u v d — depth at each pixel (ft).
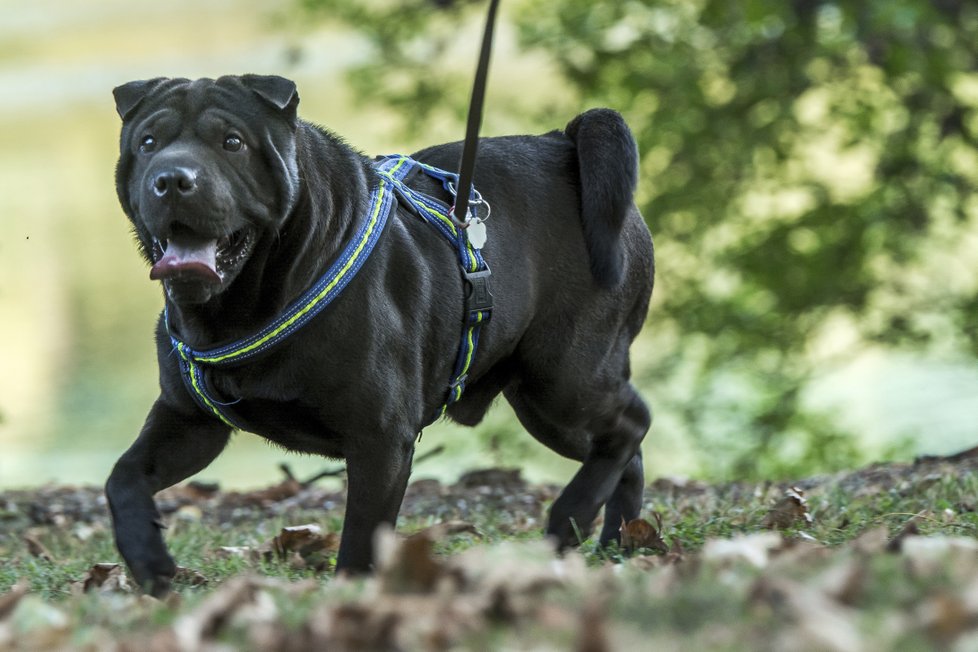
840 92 72.28
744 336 77.10
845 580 16.98
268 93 23.58
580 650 14.71
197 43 388.16
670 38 72.23
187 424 25.50
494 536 32.01
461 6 75.56
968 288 78.69
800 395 78.13
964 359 82.02
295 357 23.97
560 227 28.84
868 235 75.92
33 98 348.79
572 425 29.60
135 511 24.14
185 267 22.30
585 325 29.04
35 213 198.39
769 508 31.60
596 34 72.18
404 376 25.09
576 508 29.12
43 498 42.55
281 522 36.94
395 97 76.84
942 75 68.39
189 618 18.19
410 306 25.34
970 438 76.38
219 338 23.97
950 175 74.28
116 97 24.53
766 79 69.97
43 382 110.73
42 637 17.90
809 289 76.54
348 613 16.94
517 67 90.27
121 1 564.30
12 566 30.53
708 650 14.90
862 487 37.14
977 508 30.55
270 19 77.82
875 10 61.67
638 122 73.00
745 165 72.69
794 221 76.64
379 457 24.66
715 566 19.12
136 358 119.14
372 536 24.73
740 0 67.97
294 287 23.80
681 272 77.77
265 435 25.45
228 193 22.58
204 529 36.42
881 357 95.30
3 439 92.22
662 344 79.66
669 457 78.79
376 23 76.48
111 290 147.64
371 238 24.75
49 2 574.15
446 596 17.89
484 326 26.96
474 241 26.66
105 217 192.75
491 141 29.66
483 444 73.82
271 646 16.40
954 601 15.30
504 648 15.42
